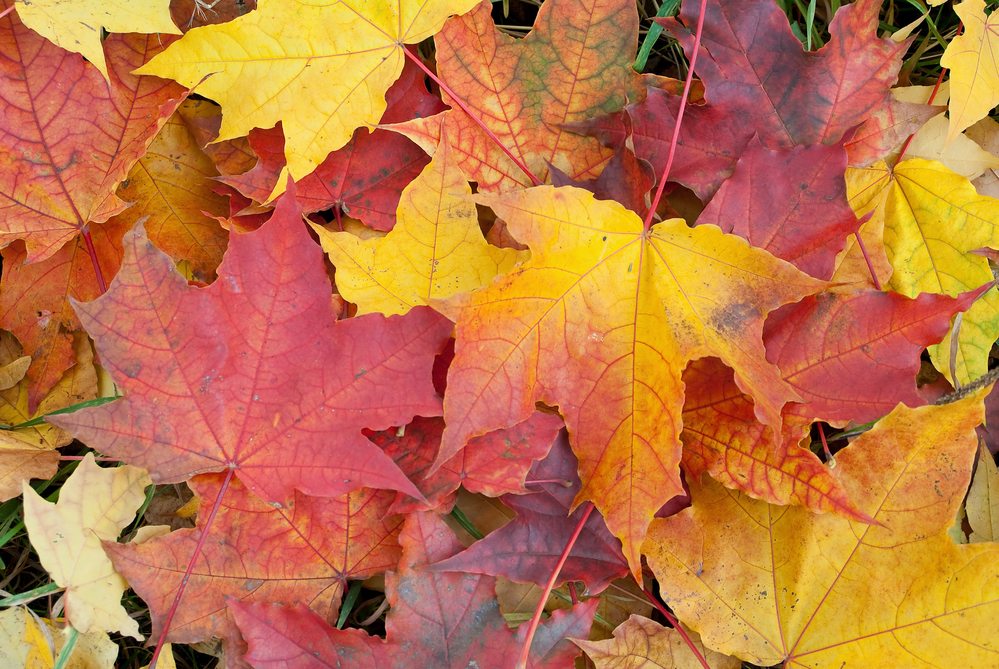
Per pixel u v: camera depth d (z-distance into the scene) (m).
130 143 0.75
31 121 0.74
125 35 0.75
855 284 0.74
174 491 0.76
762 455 0.72
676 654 0.72
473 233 0.73
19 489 0.73
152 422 0.70
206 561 0.71
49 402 0.76
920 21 0.78
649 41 0.78
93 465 0.72
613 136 0.75
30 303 0.76
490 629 0.70
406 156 0.76
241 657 0.71
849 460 0.72
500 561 0.71
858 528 0.72
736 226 0.73
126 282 0.69
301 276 0.70
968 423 0.71
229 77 0.73
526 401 0.70
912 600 0.71
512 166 0.75
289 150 0.74
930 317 0.72
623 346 0.71
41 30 0.71
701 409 0.73
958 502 0.71
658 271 0.71
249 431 0.71
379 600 0.76
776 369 0.70
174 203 0.77
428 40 0.79
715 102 0.74
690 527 0.72
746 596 0.72
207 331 0.70
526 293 0.70
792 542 0.72
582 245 0.70
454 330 0.71
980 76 0.74
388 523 0.72
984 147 0.79
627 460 0.70
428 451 0.72
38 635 0.72
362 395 0.70
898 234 0.77
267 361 0.71
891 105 0.75
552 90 0.75
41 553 0.70
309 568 0.72
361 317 0.70
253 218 0.76
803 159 0.73
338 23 0.73
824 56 0.74
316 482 0.70
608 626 0.75
